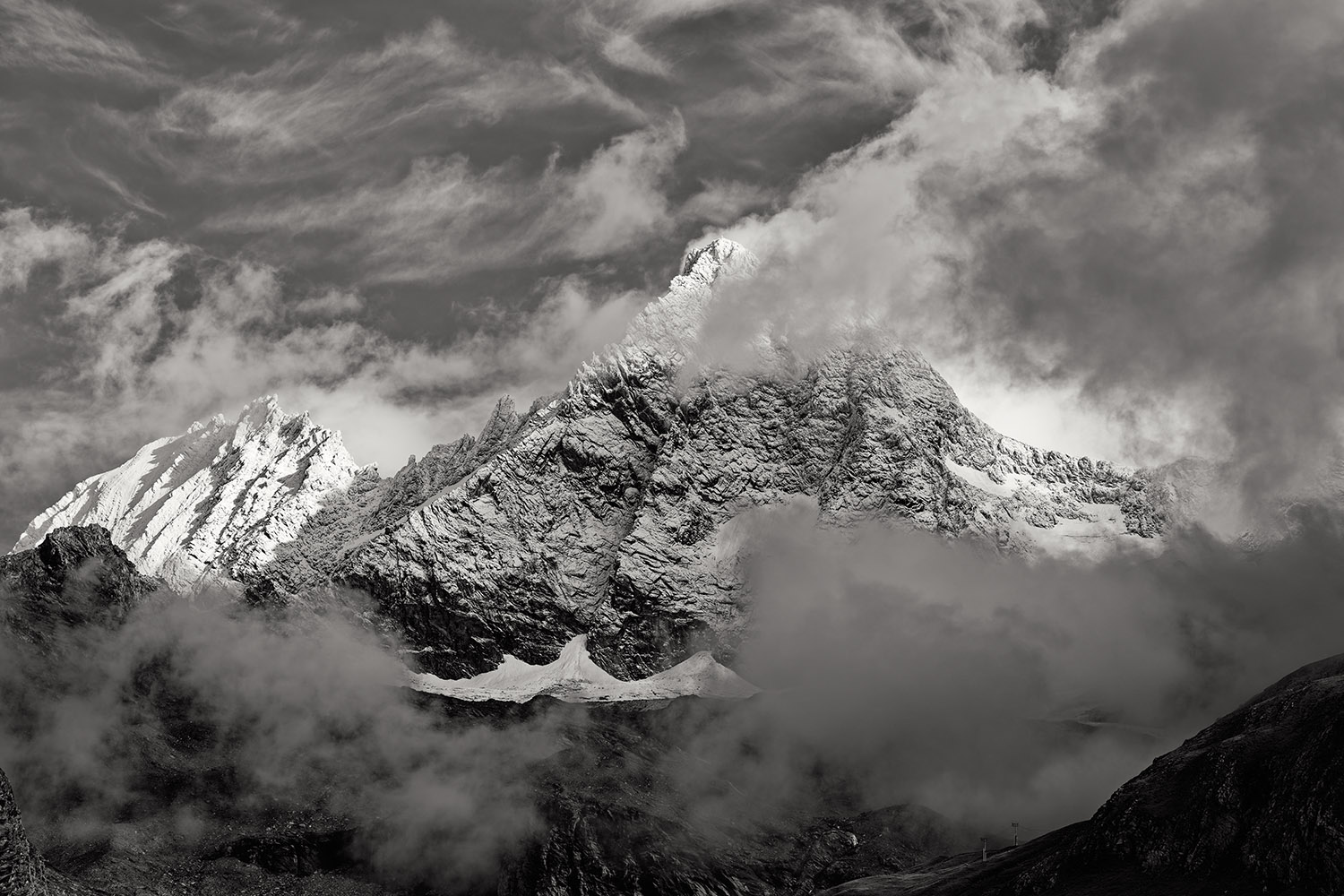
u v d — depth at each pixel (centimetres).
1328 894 18638
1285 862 19350
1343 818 18925
